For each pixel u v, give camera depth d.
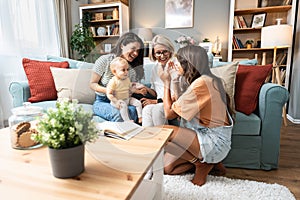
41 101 1.83
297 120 2.95
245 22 3.37
